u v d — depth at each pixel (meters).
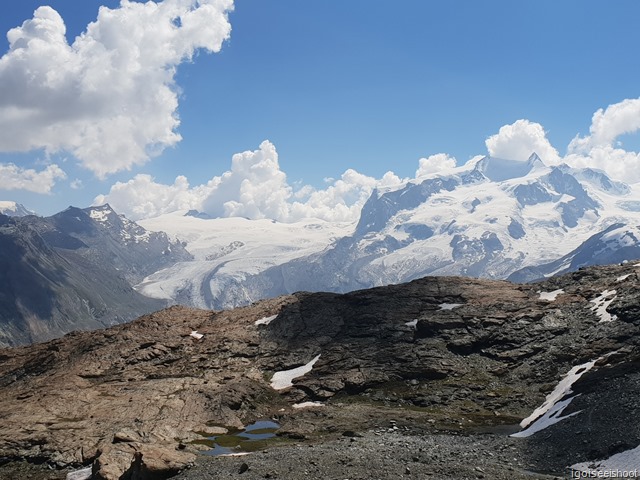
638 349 102.44
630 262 156.62
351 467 61.25
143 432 87.19
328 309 160.62
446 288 162.38
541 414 91.12
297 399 118.44
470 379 118.12
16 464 81.56
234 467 65.25
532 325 129.75
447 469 59.66
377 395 117.06
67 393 115.81
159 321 164.88
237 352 142.88
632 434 63.09
